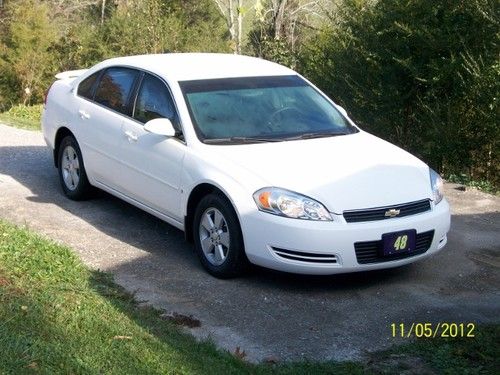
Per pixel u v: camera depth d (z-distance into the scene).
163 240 7.38
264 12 30.11
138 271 6.57
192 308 5.89
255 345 5.37
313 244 5.97
